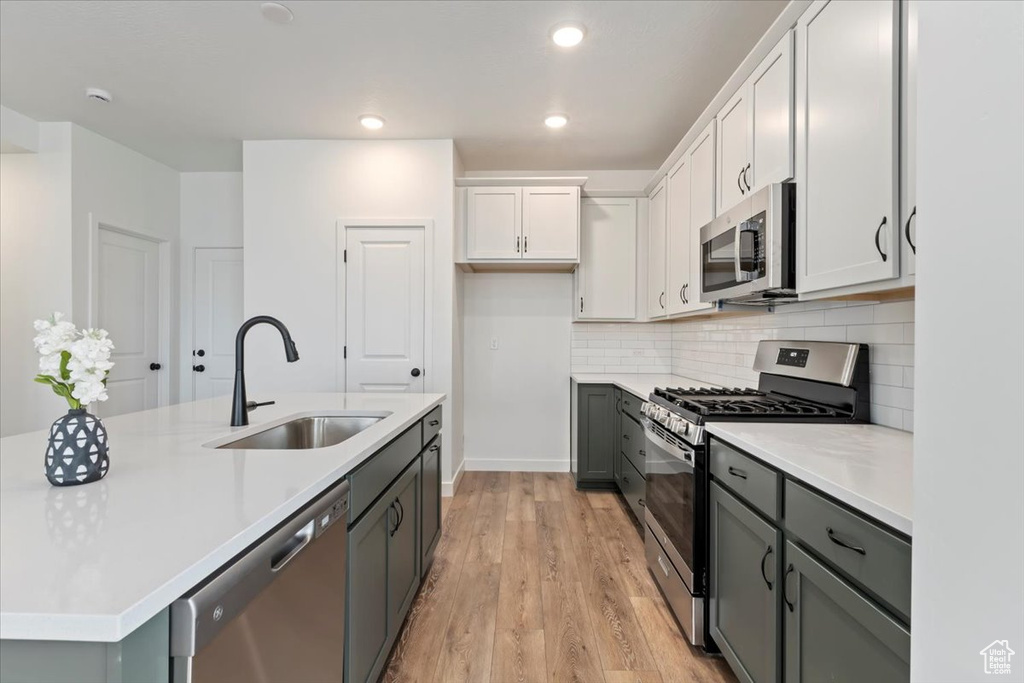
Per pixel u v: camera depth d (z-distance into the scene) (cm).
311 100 281
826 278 145
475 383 412
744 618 143
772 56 175
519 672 166
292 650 93
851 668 97
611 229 377
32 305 316
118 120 310
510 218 358
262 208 343
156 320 394
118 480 99
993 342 52
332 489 113
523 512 316
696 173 262
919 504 61
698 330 343
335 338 346
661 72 249
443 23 210
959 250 56
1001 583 50
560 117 302
